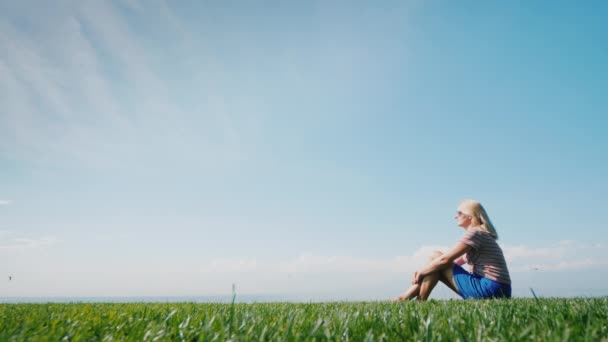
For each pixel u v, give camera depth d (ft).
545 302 11.43
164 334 6.07
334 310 10.40
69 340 6.06
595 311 7.98
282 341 5.48
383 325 6.89
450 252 15.15
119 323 7.80
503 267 15.08
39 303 16.49
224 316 8.06
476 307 9.34
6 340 5.66
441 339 5.51
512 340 5.16
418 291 16.24
